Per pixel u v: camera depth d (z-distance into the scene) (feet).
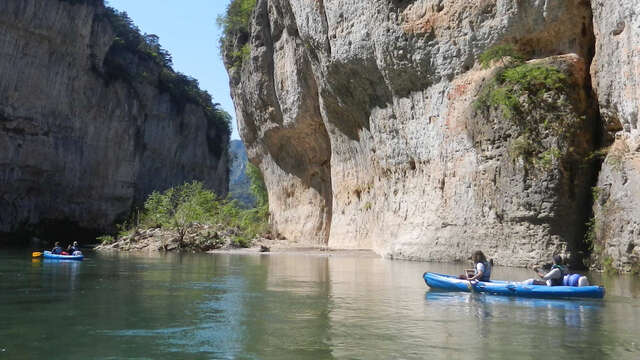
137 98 275.80
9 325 28.60
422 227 75.92
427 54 76.02
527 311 33.24
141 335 26.30
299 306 35.17
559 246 60.54
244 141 160.56
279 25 128.88
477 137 67.82
